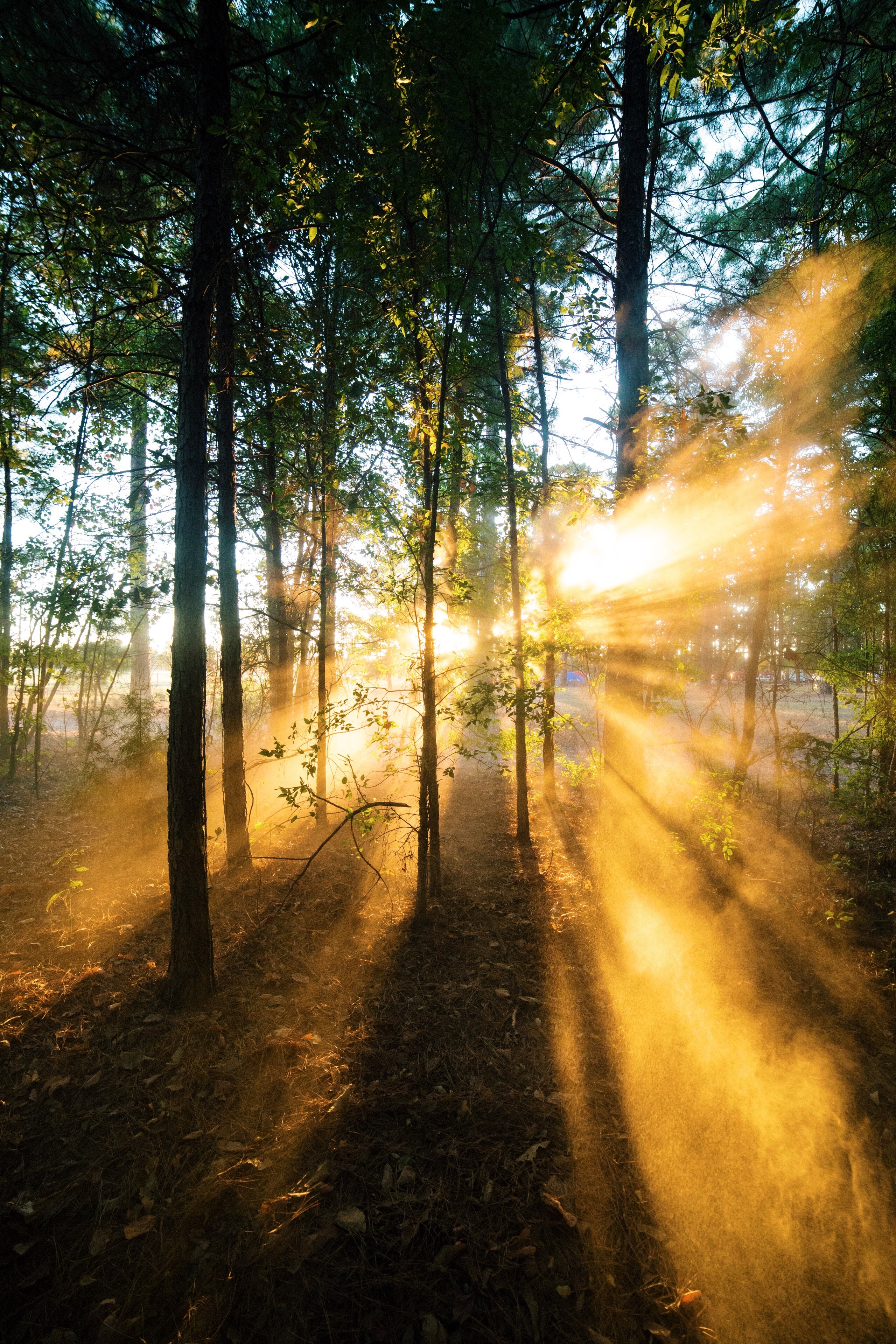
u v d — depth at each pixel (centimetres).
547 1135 279
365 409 574
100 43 455
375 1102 295
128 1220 234
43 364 549
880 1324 202
